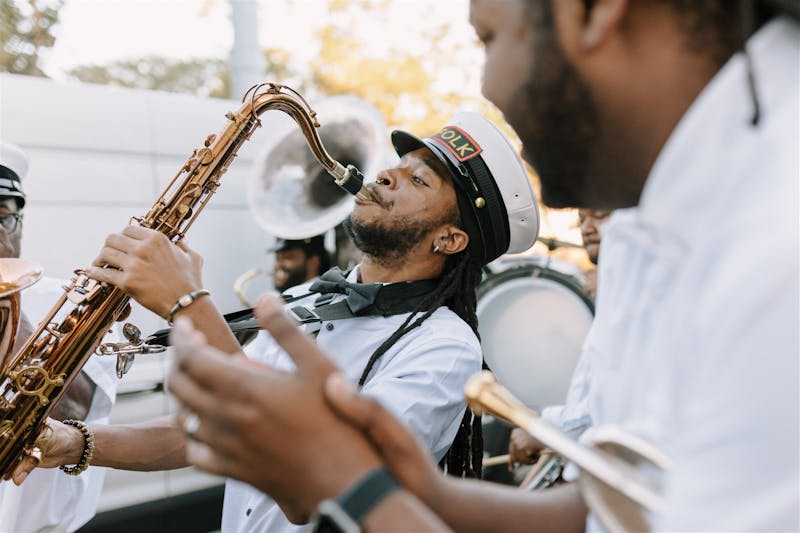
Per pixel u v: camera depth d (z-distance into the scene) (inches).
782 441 18.6
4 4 316.2
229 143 73.0
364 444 23.0
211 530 138.2
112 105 141.0
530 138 27.5
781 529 18.5
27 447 62.1
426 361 71.3
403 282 79.7
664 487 25.2
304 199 118.0
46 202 131.3
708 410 19.7
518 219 81.7
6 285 53.0
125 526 130.1
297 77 406.0
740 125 21.4
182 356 22.8
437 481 30.7
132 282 58.7
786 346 18.5
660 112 24.9
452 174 78.7
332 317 77.2
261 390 22.2
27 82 135.6
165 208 69.0
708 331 19.9
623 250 29.6
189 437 23.9
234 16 261.1
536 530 32.5
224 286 148.0
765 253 18.9
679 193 23.0
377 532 21.8
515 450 95.7
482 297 144.3
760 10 23.5
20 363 61.9
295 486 22.7
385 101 398.3
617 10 23.6
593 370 34.5
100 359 83.0
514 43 26.6
